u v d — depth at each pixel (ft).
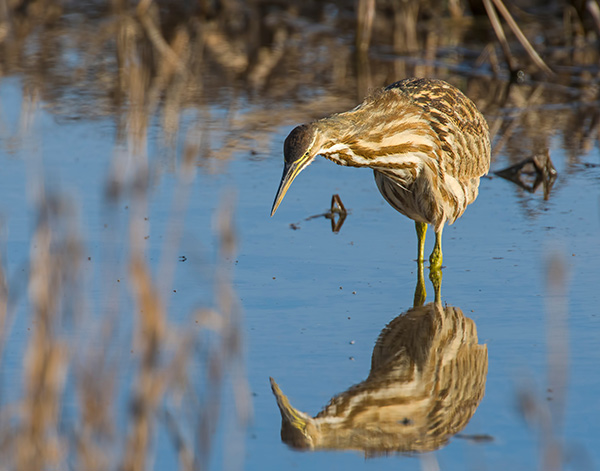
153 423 25.34
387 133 38.34
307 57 80.23
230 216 27.02
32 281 25.07
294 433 27.12
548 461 24.98
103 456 24.25
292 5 97.40
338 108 64.34
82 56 79.71
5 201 47.11
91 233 43.14
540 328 33.94
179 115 63.52
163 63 77.56
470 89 70.08
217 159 55.16
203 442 25.35
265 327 34.37
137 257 28.19
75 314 26.78
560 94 68.90
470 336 33.50
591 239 43.06
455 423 27.71
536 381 29.73
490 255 41.78
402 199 41.24
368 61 78.38
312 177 54.29
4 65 76.69
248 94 69.05
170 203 47.85
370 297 37.40
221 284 30.81
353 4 96.84
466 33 86.12
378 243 43.88
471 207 48.49
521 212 47.32
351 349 32.58
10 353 31.45
